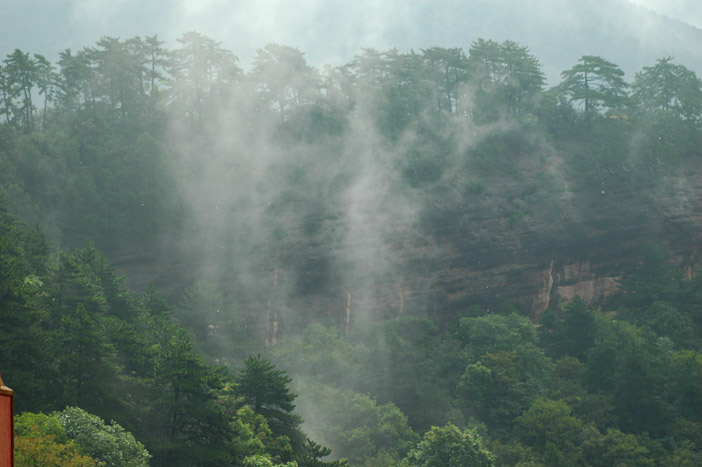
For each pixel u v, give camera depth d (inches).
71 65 4763.8
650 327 4608.8
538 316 4881.9
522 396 3629.4
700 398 3631.9
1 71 4488.2
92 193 4165.8
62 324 1985.7
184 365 1884.8
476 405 3540.8
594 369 3818.9
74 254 3235.7
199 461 1831.9
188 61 5187.0
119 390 1932.8
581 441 3218.5
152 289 3225.9
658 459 3176.7
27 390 1636.3
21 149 4151.1
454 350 3956.7
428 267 5029.5
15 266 1966.0
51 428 1434.5
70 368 1815.9
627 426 3521.2
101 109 4862.2
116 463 1498.5
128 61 4879.4
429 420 3353.8
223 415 1883.6
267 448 2087.8
